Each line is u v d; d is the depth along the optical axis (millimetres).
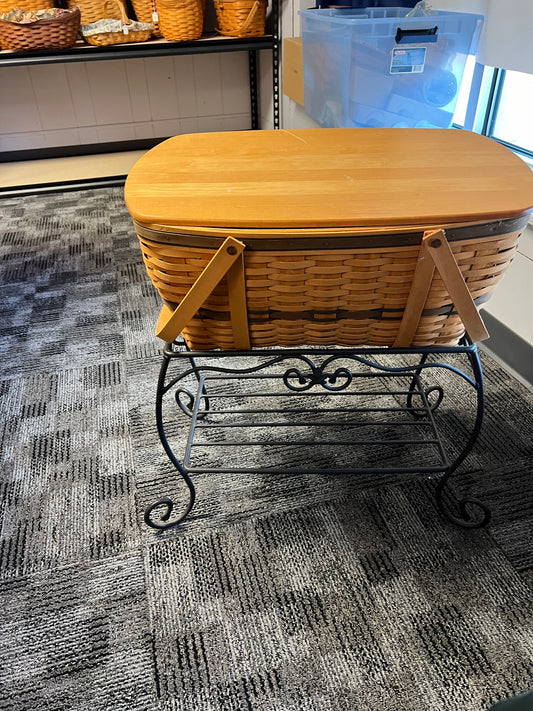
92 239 2740
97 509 1383
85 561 1265
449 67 1720
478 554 1253
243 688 1030
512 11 1494
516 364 1781
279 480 1447
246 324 960
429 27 1617
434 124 1835
